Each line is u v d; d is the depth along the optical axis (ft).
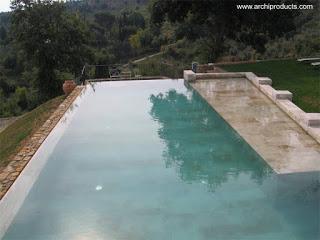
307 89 43.01
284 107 36.29
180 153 28.78
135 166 26.71
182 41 168.25
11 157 31.35
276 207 20.75
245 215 20.10
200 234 18.57
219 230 18.85
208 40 86.28
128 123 36.37
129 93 49.19
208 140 31.07
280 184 23.15
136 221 19.86
